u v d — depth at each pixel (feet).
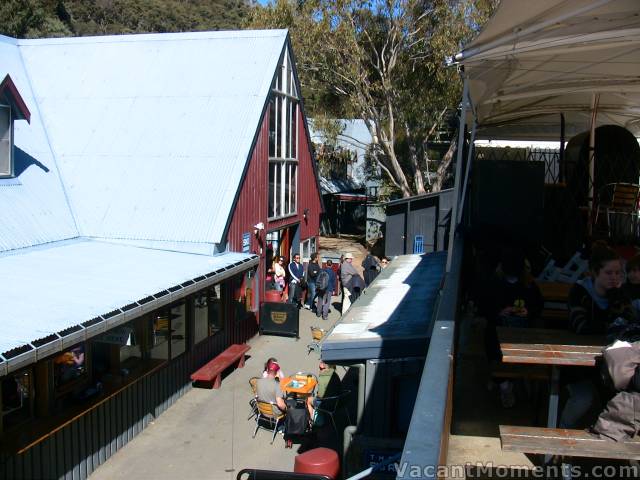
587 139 27.27
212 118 55.36
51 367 29.94
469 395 17.65
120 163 52.11
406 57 99.14
